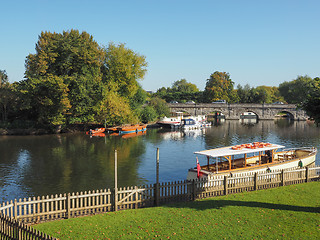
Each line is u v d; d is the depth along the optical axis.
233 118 131.12
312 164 36.16
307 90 24.41
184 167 39.53
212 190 23.00
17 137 67.44
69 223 17.66
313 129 90.06
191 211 19.48
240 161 32.81
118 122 86.00
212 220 17.86
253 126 100.75
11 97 74.94
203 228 16.66
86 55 75.81
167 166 40.03
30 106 70.06
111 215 19.02
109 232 16.28
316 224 17.06
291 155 38.19
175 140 65.56
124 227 16.97
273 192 23.58
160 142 62.19
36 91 68.94
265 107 131.12
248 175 24.44
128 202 20.47
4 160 42.91
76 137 68.56
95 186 30.81
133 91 86.56
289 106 129.62
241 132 82.25
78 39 77.19
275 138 69.06
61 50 73.38
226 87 163.38
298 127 96.69
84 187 30.47
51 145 56.44
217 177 25.06
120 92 85.94
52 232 16.28
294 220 17.72
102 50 85.50
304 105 23.64
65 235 15.89
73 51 73.06
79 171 36.81
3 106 76.56
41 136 69.56
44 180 32.91
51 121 72.25
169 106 120.25
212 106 127.44
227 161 32.31
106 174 35.50
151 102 111.56
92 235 15.88
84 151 50.44
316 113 22.81
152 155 47.50
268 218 18.09
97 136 71.12
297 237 15.41
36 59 70.38
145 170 37.72
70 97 73.94
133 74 85.19
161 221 17.80
